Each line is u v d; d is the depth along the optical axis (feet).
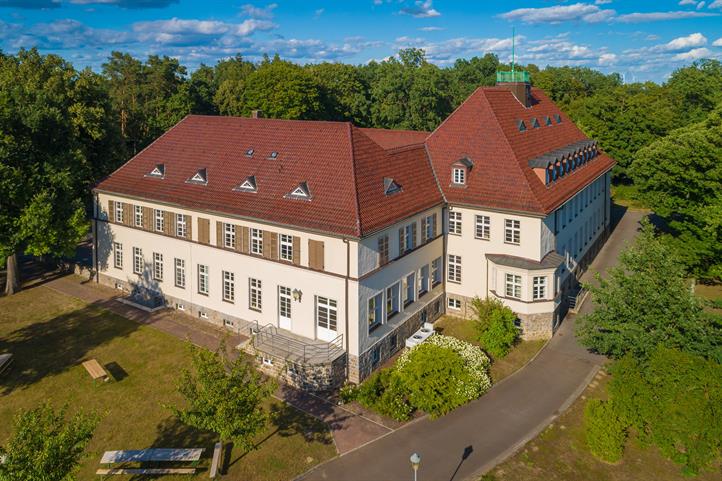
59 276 163.02
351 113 290.56
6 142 133.59
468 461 84.58
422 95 265.13
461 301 134.62
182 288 134.82
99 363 113.09
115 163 182.09
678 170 154.20
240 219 118.73
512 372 111.04
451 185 132.87
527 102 161.48
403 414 94.68
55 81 165.78
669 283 91.20
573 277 151.23
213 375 74.43
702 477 81.00
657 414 82.79
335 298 107.04
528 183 125.49
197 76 400.06
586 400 100.78
